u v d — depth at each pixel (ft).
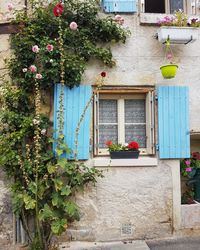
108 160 16.75
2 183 16.76
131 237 16.80
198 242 16.37
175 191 17.31
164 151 17.20
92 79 17.30
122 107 18.21
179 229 17.19
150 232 16.94
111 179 16.89
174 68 16.60
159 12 19.81
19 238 16.62
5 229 16.60
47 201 15.65
